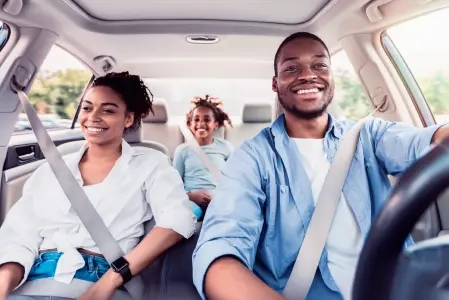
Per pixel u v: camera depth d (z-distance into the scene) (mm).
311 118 1235
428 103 1921
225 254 893
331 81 1248
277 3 1643
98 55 2186
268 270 1114
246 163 1162
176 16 1776
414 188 315
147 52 2174
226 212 1028
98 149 1345
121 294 1125
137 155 1404
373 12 1614
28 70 1788
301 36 1257
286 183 1149
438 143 328
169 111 3010
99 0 1605
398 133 1170
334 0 1578
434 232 1465
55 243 1207
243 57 2281
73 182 1253
